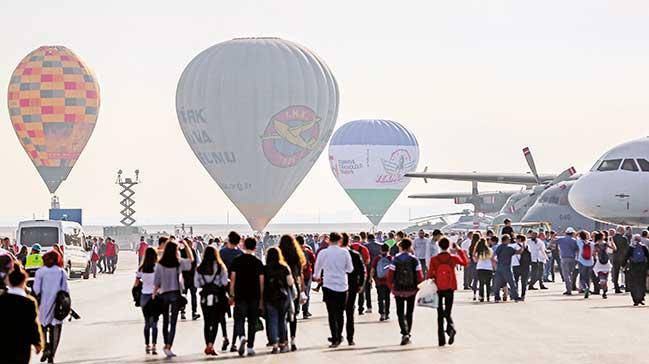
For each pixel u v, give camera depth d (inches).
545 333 1672.0
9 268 1238.9
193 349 1565.0
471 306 2208.4
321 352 1480.1
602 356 1378.0
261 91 5147.6
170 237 1679.4
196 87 5236.2
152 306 1478.8
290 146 5191.9
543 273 2888.8
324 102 5270.7
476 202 6653.5
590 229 3496.6
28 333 944.3
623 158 2837.1
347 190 6825.8
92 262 4089.6
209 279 1461.6
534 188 4234.7
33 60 6368.1
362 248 2001.7
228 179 5280.5
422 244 2315.5
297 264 1546.5
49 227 3570.4
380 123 6830.7
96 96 6451.8
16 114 6368.1
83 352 1540.4
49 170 6402.6
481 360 1359.5
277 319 1470.2
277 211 5383.9
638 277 2178.9
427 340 1615.4
